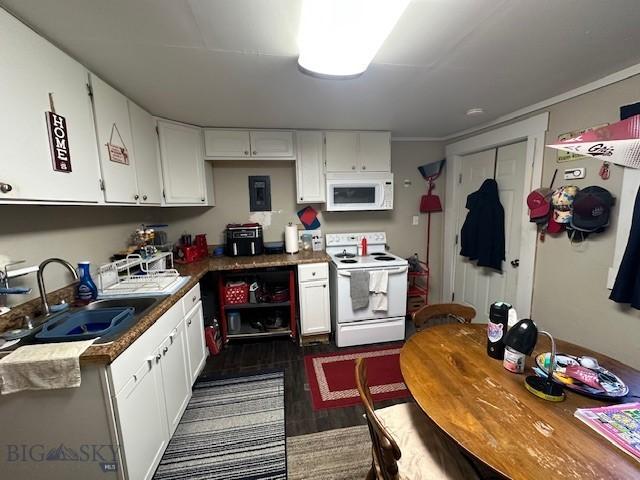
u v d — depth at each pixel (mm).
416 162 3316
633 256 1523
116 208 2129
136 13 1050
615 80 1637
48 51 1161
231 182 2992
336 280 2621
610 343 1753
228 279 2848
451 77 1672
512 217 2561
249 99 1942
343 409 1871
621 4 1047
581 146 1009
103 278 1758
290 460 1504
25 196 1048
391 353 2539
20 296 1349
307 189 2830
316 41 1208
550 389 986
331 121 2527
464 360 1224
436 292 3527
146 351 1322
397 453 770
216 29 1161
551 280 2125
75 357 1001
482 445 798
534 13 1095
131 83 1649
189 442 1626
